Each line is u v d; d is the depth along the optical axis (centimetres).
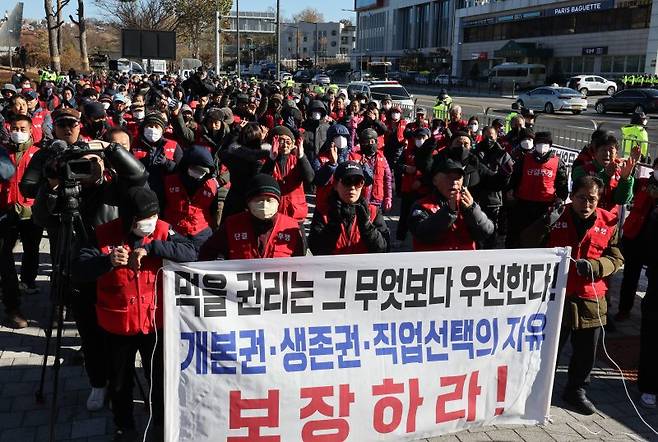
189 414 354
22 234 620
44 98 1691
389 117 1196
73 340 545
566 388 458
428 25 9025
